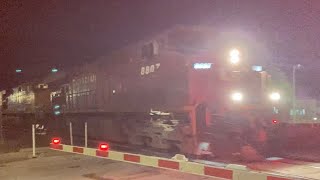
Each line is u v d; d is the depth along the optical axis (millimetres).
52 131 28219
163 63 14508
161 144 14750
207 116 12758
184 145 13172
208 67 12953
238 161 12148
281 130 14148
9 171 12211
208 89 12883
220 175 6258
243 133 12828
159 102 14781
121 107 18172
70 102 25859
